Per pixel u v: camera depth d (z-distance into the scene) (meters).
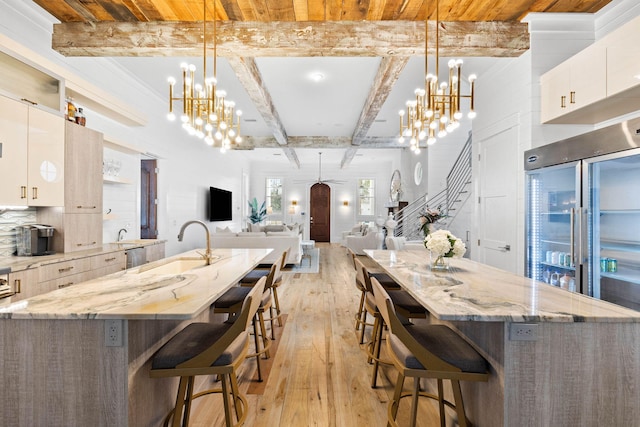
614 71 2.55
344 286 5.44
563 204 2.88
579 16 3.24
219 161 9.02
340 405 2.11
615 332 1.43
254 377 2.46
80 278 2.97
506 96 3.82
